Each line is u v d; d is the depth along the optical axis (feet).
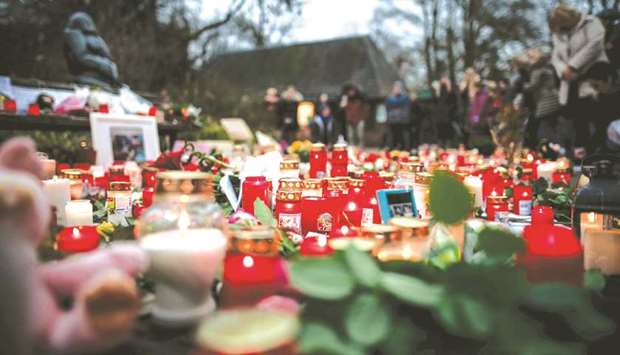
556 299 3.44
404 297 3.05
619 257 5.03
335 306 3.20
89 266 2.99
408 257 4.09
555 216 9.34
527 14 75.05
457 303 3.11
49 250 4.12
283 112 64.75
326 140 54.85
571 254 4.21
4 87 18.33
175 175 4.26
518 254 3.75
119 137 17.62
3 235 2.72
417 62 86.22
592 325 3.71
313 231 6.56
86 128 18.98
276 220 6.53
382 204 5.96
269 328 2.65
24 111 17.99
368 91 105.91
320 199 6.56
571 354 3.33
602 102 20.22
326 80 113.50
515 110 19.92
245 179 7.44
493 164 14.08
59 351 2.77
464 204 3.90
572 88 20.66
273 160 8.86
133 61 53.62
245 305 3.65
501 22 76.48
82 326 2.71
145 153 18.39
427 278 3.51
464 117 40.22
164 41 64.49
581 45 20.20
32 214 2.80
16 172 2.95
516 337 3.26
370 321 3.01
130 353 3.21
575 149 20.98
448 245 4.11
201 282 3.54
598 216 5.98
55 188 7.09
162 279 3.52
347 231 4.59
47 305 2.82
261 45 74.90
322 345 2.96
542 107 24.11
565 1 59.72
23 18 48.11
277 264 3.79
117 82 26.76
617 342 3.97
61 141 24.47
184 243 3.55
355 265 3.18
